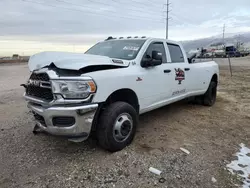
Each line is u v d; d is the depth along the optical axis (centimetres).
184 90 514
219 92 891
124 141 347
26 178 276
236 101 720
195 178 281
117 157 325
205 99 633
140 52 399
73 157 326
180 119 511
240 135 428
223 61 3312
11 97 761
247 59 3769
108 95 315
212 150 360
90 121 300
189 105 649
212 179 280
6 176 279
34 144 367
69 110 280
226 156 342
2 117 511
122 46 431
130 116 350
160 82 424
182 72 493
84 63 299
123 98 365
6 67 2775
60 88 285
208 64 625
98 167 299
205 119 519
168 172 292
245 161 329
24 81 1286
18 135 403
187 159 327
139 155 332
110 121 319
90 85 292
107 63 329
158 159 323
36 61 332
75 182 269
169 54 475
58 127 291
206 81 601
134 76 361
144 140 386
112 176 281
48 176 280
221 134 430
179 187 263
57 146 360
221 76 1495
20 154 334
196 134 426
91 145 362
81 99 289
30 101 328
